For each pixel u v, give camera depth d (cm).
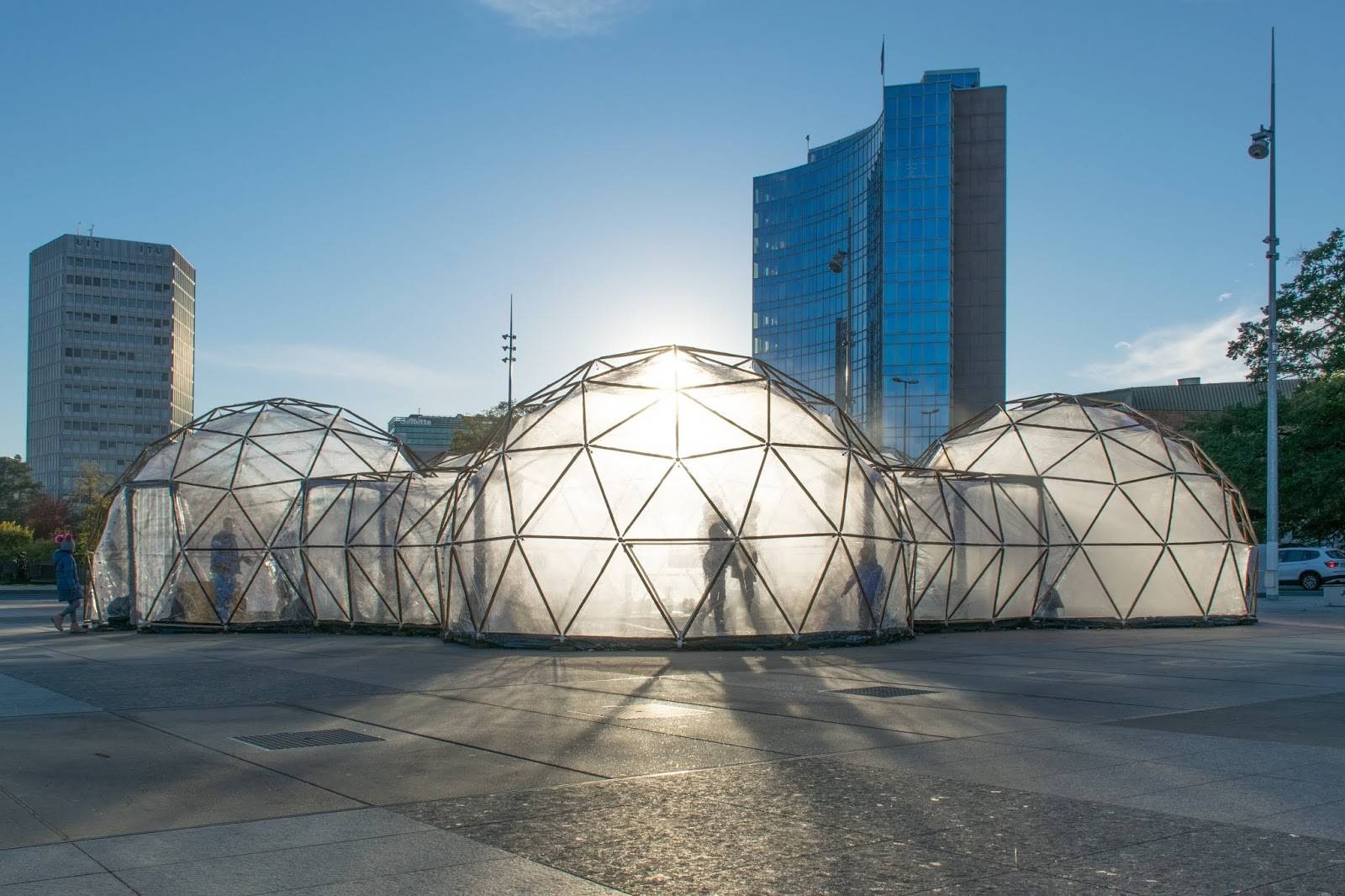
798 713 1088
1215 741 919
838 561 1948
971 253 9419
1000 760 840
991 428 2792
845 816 669
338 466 2617
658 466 1941
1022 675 1425
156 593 2403
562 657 1717
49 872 560
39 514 11244
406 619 2348
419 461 2822
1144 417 2730
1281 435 4438
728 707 1133
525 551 1922
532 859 583
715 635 1867
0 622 2752
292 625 2405
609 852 595
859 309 9994
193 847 607
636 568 1884
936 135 9212
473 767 823
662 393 2039
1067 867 561
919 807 691
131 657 1734
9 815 682
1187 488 2584
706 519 1898
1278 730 975
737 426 1983
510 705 1152
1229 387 8931
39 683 1359
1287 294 4909
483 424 7025
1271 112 3569
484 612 1961
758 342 11506
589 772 805
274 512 2456
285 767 827
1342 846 596
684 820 663
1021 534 2500
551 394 2158
